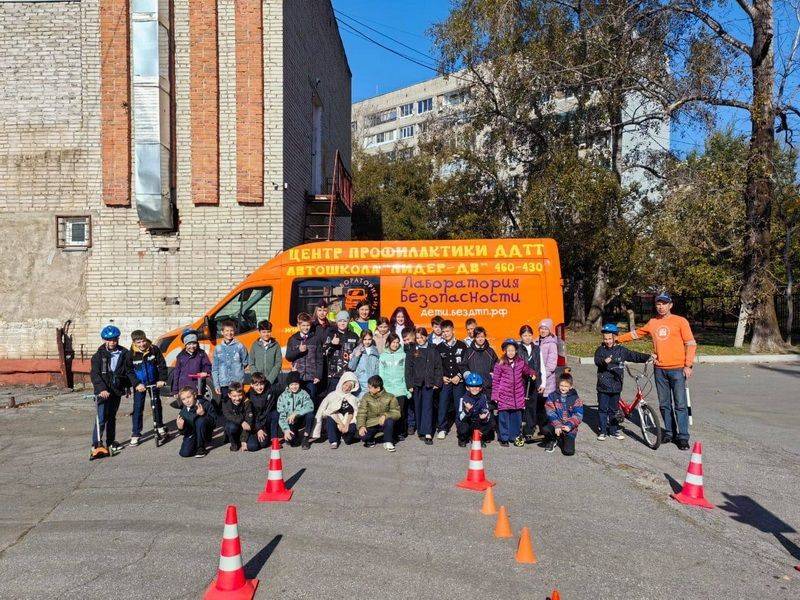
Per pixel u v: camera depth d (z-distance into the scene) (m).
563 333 9.30
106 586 4.12
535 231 20.33
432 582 4.14
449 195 27.44
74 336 13.26
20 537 4.98
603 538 4.90
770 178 17.44
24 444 8.08
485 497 5.47
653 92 19.64
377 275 9.67
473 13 22.48
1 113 13.42
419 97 59.69
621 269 19.11
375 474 6.63
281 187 13.16
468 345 8.57
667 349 7.73
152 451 7.71
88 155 13.36
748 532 5.09
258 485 6.27
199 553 4.62
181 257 13.20
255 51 13.03
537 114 24.02
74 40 13.35
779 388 12.28
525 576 4.23
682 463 7.10
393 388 8.21
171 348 10.43
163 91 12.78
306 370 8.29
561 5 21.56
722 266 19.05
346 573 4.27
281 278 9.96
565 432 7.41
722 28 18.75
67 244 13.39
